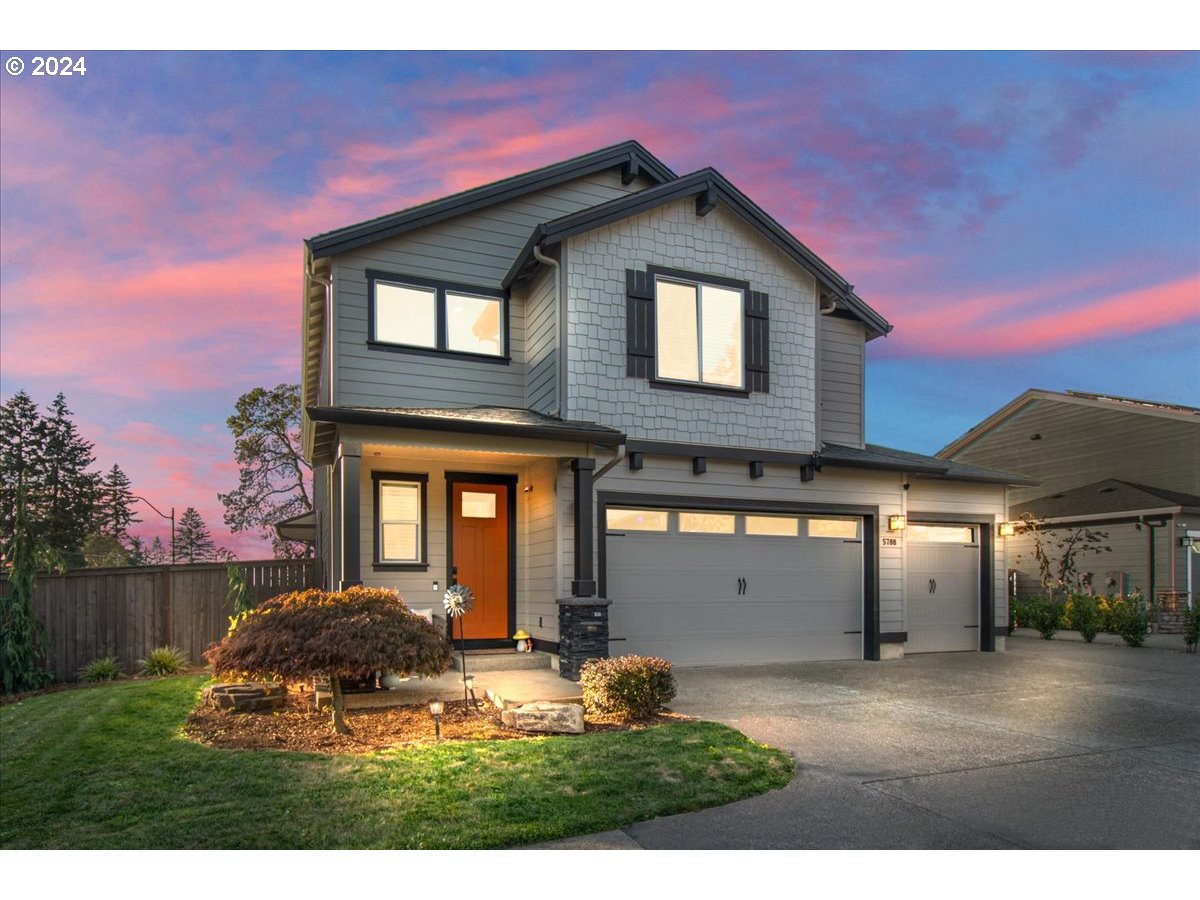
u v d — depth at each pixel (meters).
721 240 11.56
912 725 7.29
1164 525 16.67
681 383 10.99
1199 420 17.56
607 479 10.45
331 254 10.29
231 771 5.25
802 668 11.00
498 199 11.48
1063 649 14.11
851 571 12.30
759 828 4.52
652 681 7.20
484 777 5.16
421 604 10.14
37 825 4.37
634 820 4.57
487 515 10.77
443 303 11.10
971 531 13.88
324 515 15.21
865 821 4.67
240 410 30.09
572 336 10.35
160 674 10.90
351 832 4.25
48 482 43.00
